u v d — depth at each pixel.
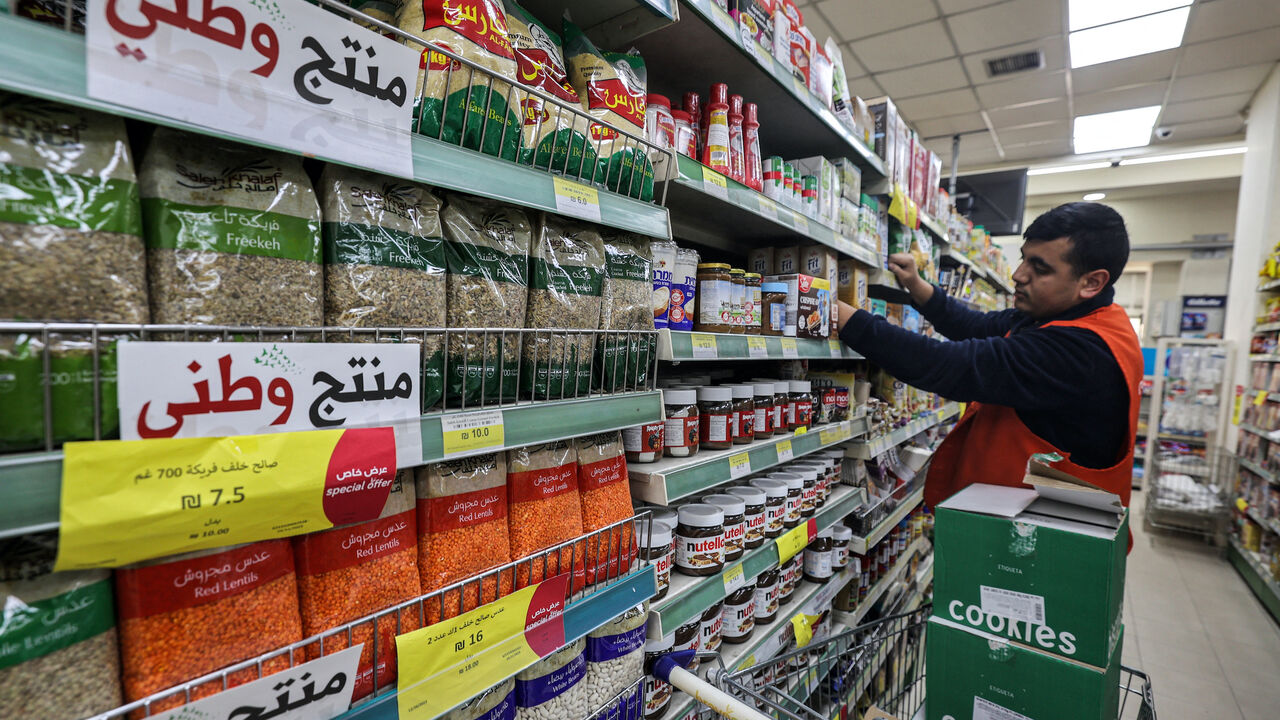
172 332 0.56
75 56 0.46
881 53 5.26
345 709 0.67
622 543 1.08
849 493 2.16
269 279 0.63
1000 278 4.89
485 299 0.86
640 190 1.08
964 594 1.17
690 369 1.90
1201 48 4.96
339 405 0.64
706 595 1.32
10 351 0.47
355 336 0.70
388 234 0.74
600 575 1.03
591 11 1.16
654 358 1.16
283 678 0.62
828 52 1.96
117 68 0.47
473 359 0.84
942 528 1.19
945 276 3.47
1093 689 1.01
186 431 0.53
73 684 0.51
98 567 0.49
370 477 0.66
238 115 0.54
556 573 0.95
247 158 0.64
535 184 0.85
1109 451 1.59
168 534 0.52
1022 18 4.68
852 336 1.78
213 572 0.60
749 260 2.08
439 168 0.72
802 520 1.80
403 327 0.73
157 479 0.51
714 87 1.41
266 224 0.64
